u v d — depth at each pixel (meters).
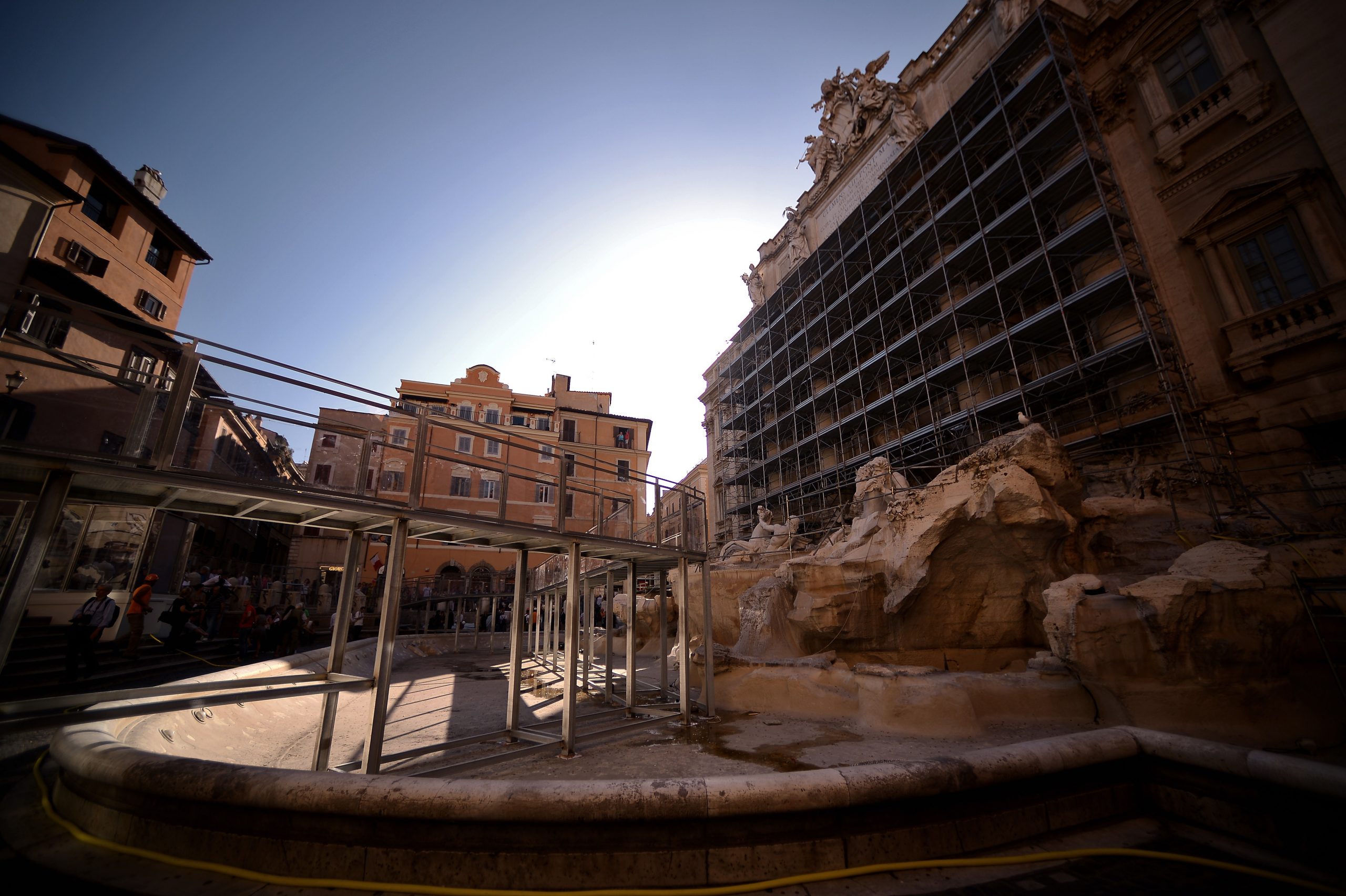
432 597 28.55
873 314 26.45
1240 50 16.05
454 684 14.92
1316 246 14.12
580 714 9.94
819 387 32.59
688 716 9.20
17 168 16.97
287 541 36.38
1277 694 6.75
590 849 3.72
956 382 23.77
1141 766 5.09
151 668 11.14
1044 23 19.50
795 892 3.68
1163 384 15.20
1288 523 10.66
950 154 23.34
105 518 13.24
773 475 35.44
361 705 11.27
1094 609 7.55
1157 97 17.98
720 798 3.80
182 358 4.74
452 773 6.36
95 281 21.39
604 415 48.91
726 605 17.97
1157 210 17.56
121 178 22.12
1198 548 8.16
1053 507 9.66
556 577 16.38
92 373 4.32
